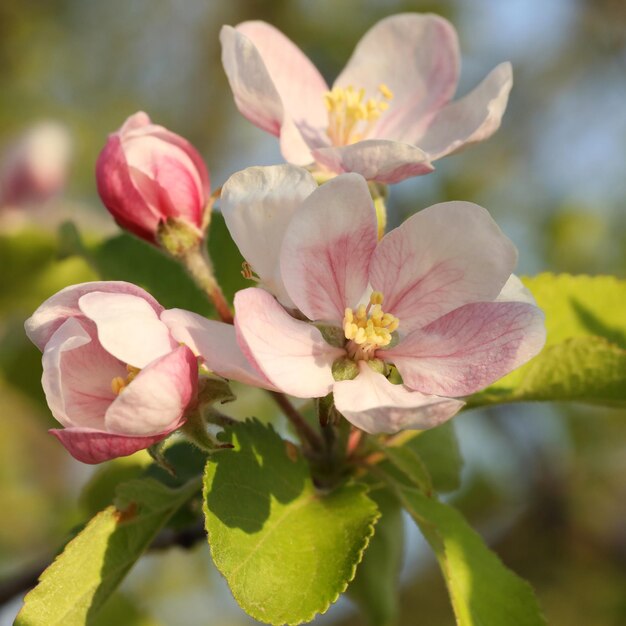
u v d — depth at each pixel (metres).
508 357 0.21
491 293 0.22
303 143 0.24
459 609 0.23
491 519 0.40
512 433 0.39
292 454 0.23
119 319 0.21
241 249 0.22
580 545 0.40
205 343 0.21
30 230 0.33
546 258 0.47
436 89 0.27
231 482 0.22
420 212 0.22
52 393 0.21
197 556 0.46
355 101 0.26
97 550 0.22
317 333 0.22
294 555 0.22
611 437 0.41
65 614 0.22
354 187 0.21
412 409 0.20
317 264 0.22
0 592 0.27
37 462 0.42
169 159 0.24
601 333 0.26
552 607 0.39
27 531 0.40
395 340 0.22
